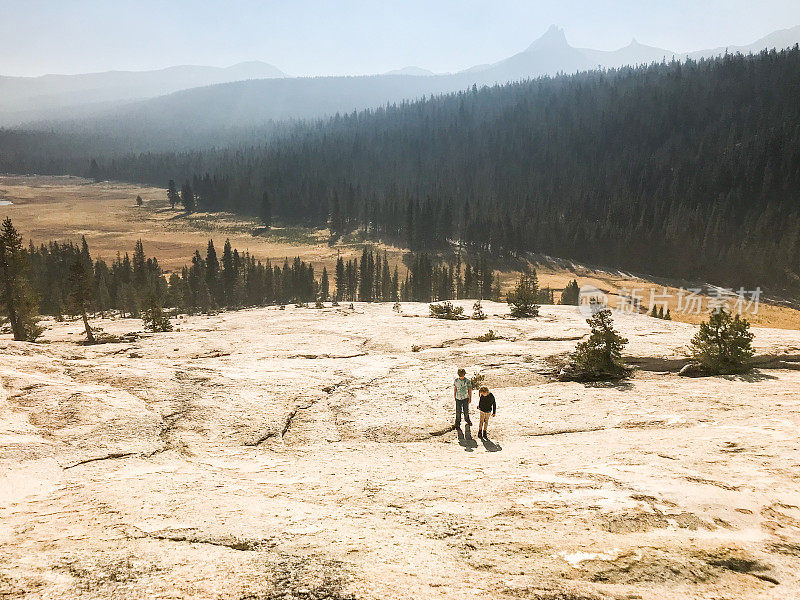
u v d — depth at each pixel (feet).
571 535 19.16
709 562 16.72
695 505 21.47
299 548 18.85
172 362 69.87
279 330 119.65
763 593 15.01
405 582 15.80
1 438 35.96
